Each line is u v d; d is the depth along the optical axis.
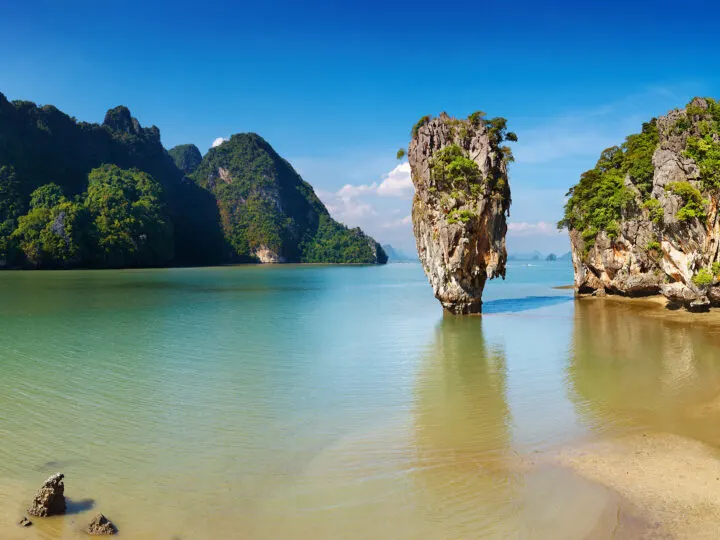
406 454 14.22
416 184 41.56
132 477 12.88
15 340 30.36
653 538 10.12
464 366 24.11
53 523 10.75
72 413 17.48
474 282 41.50
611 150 59.25
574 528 10.52
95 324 36.88
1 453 14.20
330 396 19.52
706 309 36.91
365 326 36.59
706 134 36.22
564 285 75.12
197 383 21.23
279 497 11.89
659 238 38.53
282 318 40.88
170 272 123.81
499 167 40.56
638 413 17.06
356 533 10.45
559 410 17.59
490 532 10.44
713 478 12.45
